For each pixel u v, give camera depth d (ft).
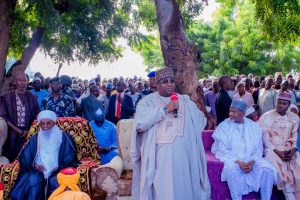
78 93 40.70
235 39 98.63
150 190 14.73
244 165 17.57
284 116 18.98
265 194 17.74
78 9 45.29
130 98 32.50
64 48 48.29
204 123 15.67
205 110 22.04
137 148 15.29
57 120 19.45
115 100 32.17
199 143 15.19
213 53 104.63
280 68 97.86
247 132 18.40
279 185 17.95
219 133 18.95
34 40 43.73
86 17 46.44
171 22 21.30
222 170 17.90
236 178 17.60
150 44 53.72
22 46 45.75
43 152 17.84
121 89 32.50
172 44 21.44
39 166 17.37
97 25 48.01
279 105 18.76
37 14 40.19
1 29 39.47
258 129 18.60
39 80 31.60
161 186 14.55
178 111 14.99
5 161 18.84
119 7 48.75
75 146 19.10
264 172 17.67
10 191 17.28
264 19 28.17
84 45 48.16
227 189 18.04
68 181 14.46
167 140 14.66
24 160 17.70
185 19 33.60
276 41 29.66
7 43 39.83
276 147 18.51
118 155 20.92
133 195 15.47
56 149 18.12
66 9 44.91
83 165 17.75
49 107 22.90
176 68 21.50
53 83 22.91
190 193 14.79
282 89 30.25
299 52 95.86
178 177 14.57
